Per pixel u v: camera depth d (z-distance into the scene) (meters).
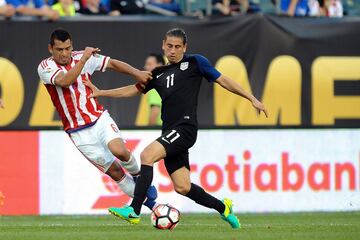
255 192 51.12
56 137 49.62
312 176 51.75
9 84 49.47
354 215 48.66
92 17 50.25
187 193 33.16
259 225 38.22
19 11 50.28
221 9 54.38
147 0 56.09
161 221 32.59
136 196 31.95
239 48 51.41
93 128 36.19
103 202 49.62
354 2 58.38
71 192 49.59
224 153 50.97
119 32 50.47
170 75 32.97
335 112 52.22
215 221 42.88
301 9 56.22
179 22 50.94
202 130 50.81
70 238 29.58
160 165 49.81
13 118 49.47
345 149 52.19
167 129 32.78
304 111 51.94
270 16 51.69
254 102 32.59
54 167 49.53
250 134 51.22
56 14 49.84
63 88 35.84
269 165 51.31
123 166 36.19
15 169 49.31
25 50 49.66
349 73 52.38
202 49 51.09
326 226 36.72
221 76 32.81
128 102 50.50
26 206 49.31
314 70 52.06
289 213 50.62
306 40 52.03
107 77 50.25
